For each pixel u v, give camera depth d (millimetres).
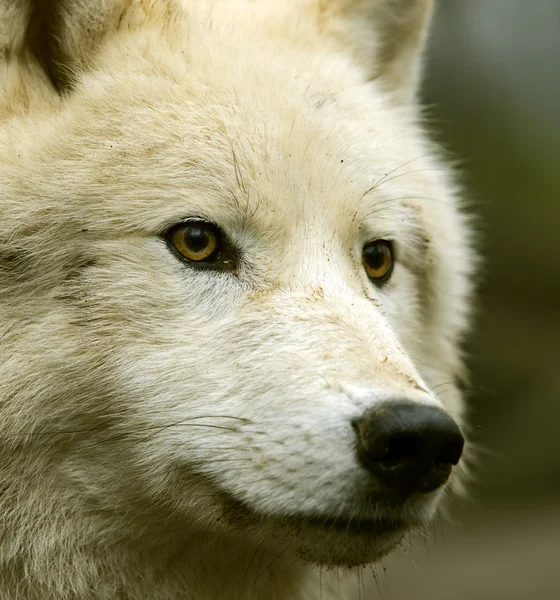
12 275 5910
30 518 6078
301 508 5543
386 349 5797
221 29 6934
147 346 5945
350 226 6625
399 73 8469
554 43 25406
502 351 23562
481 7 24891
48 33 6426
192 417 5848
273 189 6223
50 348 5887
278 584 6988
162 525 6238
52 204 5945
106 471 6094
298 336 5852
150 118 6207
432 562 18484
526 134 25375
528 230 25156
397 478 5371
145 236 6000
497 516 20422
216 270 6148
